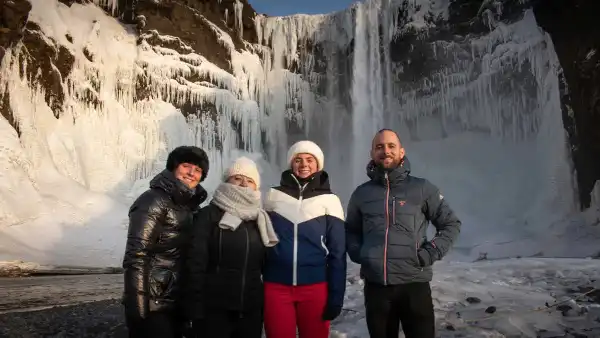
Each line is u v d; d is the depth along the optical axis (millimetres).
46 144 14680
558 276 5770
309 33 24391
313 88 24422
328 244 3016
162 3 19266
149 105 18562
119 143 17219
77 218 13070
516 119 20219
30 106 14578
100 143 16516
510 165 20062
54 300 6398
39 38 14828
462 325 4000
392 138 3092
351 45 23844
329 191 3182
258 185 3094
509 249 16578
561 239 16156
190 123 19609
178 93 19297
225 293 2746
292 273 2906
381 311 2932
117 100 17781
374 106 22969
